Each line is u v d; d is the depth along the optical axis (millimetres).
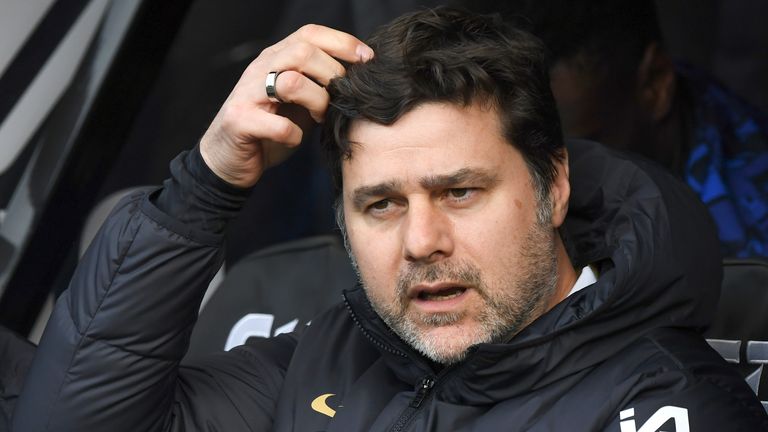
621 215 6688
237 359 7254
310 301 8656
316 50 6320
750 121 10250
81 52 9305
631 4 9586
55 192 9141
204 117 14312
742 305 7527
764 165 10000
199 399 6949
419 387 6484
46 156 9172
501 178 6156
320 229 13023
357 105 6117
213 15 14742
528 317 6344
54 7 9414
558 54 9297
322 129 6492
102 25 9305
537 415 6195
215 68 14641
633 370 6160
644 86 9742
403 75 6059
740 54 15516
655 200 6543
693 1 15469
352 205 6305
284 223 13164
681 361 6125
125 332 6535
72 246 9359
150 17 9328
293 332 7699
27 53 9352
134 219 6578
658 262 6297
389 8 12742
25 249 9062
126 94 9375
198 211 6562
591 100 9430
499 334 6238
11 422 6781
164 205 6609
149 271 6527
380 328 6609
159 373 6625
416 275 6129
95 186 9391
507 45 6281
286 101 6336
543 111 6344
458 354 6203
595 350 6281
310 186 13133
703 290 6520
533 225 6293
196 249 6574
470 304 6172
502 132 6168
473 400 6363
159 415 6715
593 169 6984
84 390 6543
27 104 9289
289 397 6949
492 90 6129
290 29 14570
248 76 6480
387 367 6871
